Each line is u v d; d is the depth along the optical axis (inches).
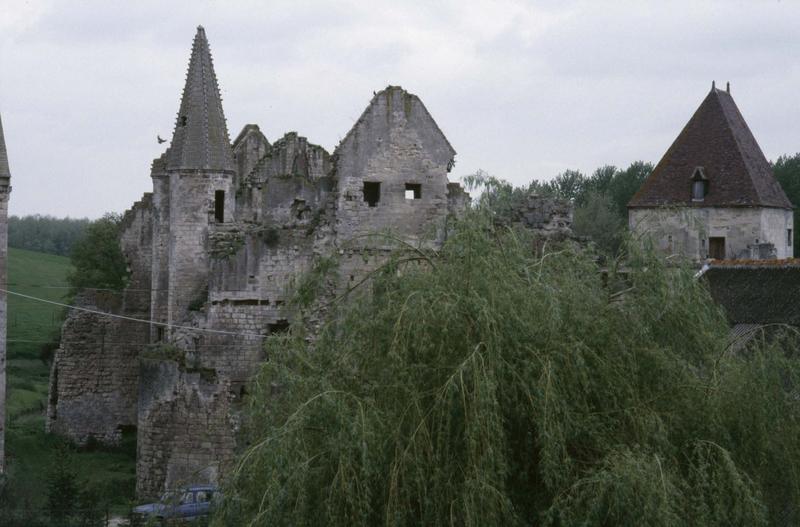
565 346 846.5
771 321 1493.6
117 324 1894.7
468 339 840.9
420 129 1686.8
